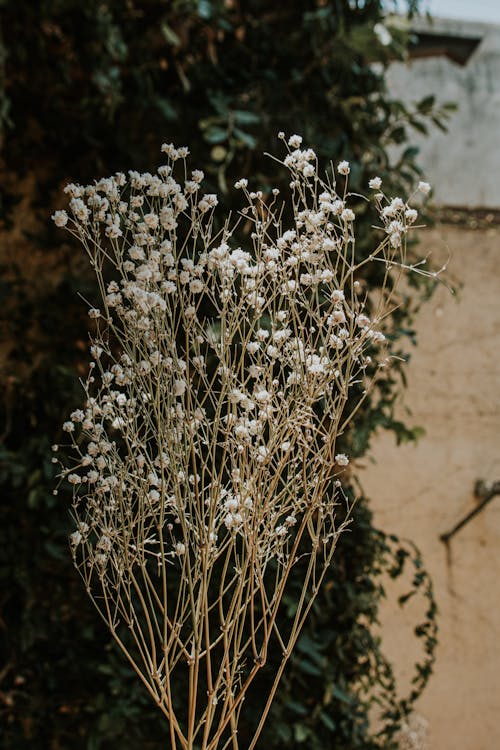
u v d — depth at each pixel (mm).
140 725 2164
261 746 2123
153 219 1065
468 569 3018
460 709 2924
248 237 2348
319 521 1153
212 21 2465
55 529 2197
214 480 1099
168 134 2480
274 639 2139
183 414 1121
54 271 2521
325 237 1126
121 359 1154
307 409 1113
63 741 2260
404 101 3352
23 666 2271
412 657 2910
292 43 2578
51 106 2451
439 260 3191
